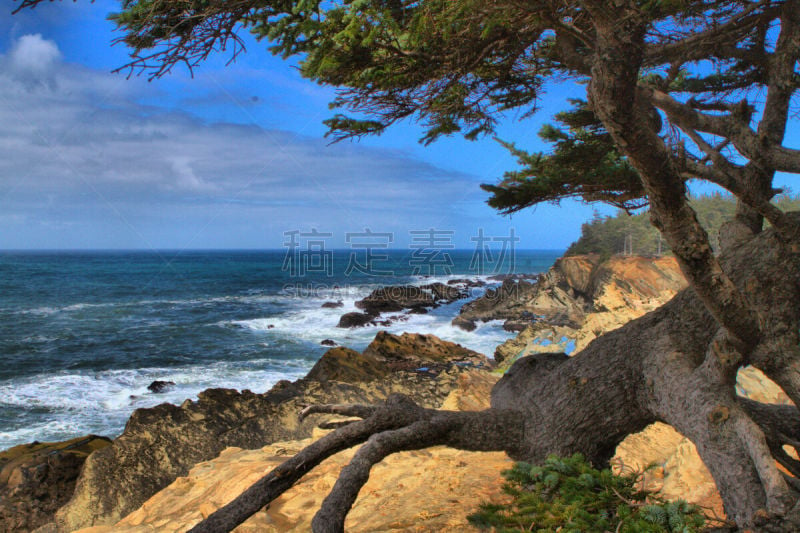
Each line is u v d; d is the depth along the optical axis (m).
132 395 17.30
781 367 2.86
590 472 3.07
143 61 3.15
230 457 7.02
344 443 3.10
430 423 3.26
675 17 3.39
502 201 4.74
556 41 4.05
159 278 72.75
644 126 2.22
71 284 63.44
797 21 3.38
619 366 3.54
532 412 3.66
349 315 33.44
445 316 36.31
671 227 2.46
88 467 7.61
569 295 36.09
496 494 4.38
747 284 3.10
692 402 2.98
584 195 4.82
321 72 3.92
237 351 25.03
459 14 3.29
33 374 20.34
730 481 2.65
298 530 4.08
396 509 4.27
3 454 8.66
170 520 4.97
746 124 3.38
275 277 73.25
